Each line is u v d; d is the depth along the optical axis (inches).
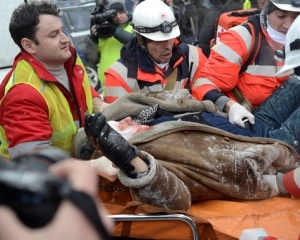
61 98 102.9
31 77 99.7
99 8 170.1
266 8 121.8
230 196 96.0
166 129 96.4
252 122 114.0
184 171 91.7
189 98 113.9
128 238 88.4
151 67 128.6
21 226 22.5
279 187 97.8
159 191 81.8
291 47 103.5
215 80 123.4
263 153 98.7
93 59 174.6
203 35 187.5
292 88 116.3
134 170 80.2
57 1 194.4
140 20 126.2
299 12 117.0
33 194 22.5
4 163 23.8
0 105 101.2
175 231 85.4
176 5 187.2
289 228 88.3
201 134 99.0
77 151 101.5
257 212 91.7
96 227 23.1
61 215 22.8
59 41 102.0
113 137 77.4
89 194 23.7
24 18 100.8
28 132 95.3
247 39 121.4
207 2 185.9
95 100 124.3
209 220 88.8
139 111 106.7
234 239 83.7
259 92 122.7
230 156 95.8
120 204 94.8
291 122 111.0
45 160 26.0
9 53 165.8
